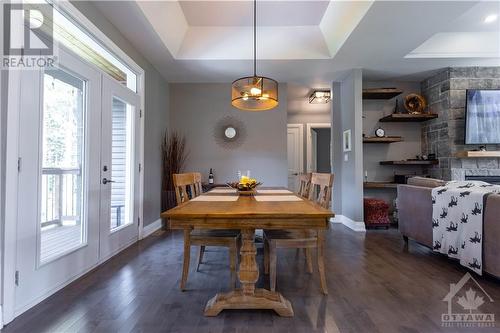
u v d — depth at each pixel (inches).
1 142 65.3
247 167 197.0
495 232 84.7
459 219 98.4
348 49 144.6
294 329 63.7
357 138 171.6
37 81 76.0
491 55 159.2
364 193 196.7
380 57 155.7
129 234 132.6
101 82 107.7
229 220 66.3
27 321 66.4
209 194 106.0
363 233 161.5
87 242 98.4
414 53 158.1
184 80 193.3
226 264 106.7
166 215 64.4
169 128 197.6
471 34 158.4
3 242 65.1
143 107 149.0
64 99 89.7
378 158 199.8
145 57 151.9
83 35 102.6
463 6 106.0
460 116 175.6
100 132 107.0
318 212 65.6
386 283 89.0
